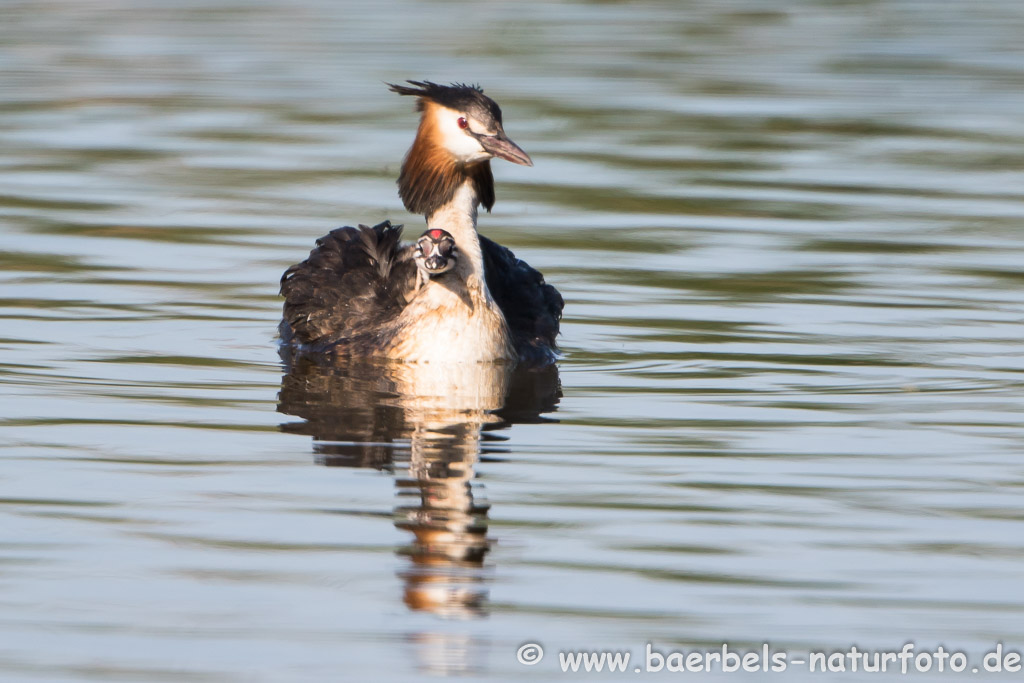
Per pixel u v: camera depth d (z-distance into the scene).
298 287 14.88
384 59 31.19
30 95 27.47
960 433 11.52
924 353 13.99
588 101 27.41
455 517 9.64
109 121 25.55
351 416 11.97
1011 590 8.57
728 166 22.91
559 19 36.84
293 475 10.43
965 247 18.22
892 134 25.19
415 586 8.61
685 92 28.38
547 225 19.34
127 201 20.19
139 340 14.34
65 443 11.09
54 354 13.70
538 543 9.23
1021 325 14.98
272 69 30.23
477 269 14.16
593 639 7.98
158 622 8.15
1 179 21.36
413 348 13.92
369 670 7.66
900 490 10.21
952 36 34.84
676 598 8.46
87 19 36.38
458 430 11.61
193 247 17.98
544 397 12.66
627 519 9.63
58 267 16.92
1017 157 23.55
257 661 7.73
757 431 11.60
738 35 35.03
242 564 8.89
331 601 8.41
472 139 14.27
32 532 9.33
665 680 7.62
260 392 12.69
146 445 11.08
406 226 19.11
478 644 7.94
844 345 14.30
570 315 15.53
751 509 9.82
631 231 19.05
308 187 21.19
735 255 17.89
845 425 11.77
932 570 8.84
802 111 26.94
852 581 8.69
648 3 39.72
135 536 9.28
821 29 35.94
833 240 18.56
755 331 14.84
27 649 7.82
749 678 7.64
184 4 39.03
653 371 13.52
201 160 22.80
